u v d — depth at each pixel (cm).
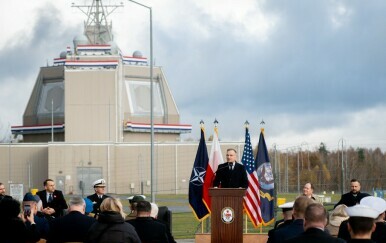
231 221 2409
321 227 1203
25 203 1869
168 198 10356
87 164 12006
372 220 1172
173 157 12250
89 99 12731
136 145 12206
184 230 4822
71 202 1791
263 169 3503
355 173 12456
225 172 2708
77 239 1759
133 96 13762
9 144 12438
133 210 1972
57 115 13675
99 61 12838
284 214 1653
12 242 1605
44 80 13975
